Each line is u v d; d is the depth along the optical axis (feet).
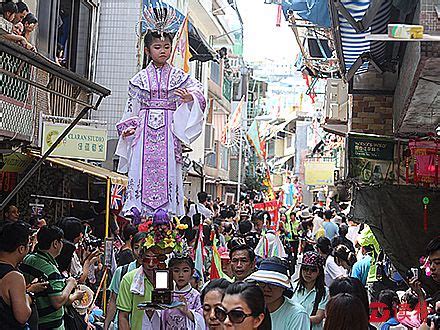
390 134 44.32
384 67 39.91
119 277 24.32
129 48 54.19
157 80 22.02
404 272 35.70
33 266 21.67
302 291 23.68
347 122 54.24
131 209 21.86
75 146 35.22
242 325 13.39
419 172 33.42
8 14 30.32
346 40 31.60
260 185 130.11
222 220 52.47
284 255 40.27
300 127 161.79
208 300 14.06
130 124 22.13
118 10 54.39
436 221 35.70
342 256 32.78
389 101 44.42
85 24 50.16
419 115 34.35
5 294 18.85
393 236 36.17
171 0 70.44
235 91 138.72
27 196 36.88
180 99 21.98
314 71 55.83
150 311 21.20
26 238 19.43
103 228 40.32
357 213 37.04
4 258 19.24
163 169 21.88
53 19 41.91
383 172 39.32
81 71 49.70
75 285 22.84
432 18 22.62
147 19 22.24
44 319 21.43
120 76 54.08
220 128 112.98
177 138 21.93
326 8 32.99
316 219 61.57
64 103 35.19
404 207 36.29
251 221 46.42
